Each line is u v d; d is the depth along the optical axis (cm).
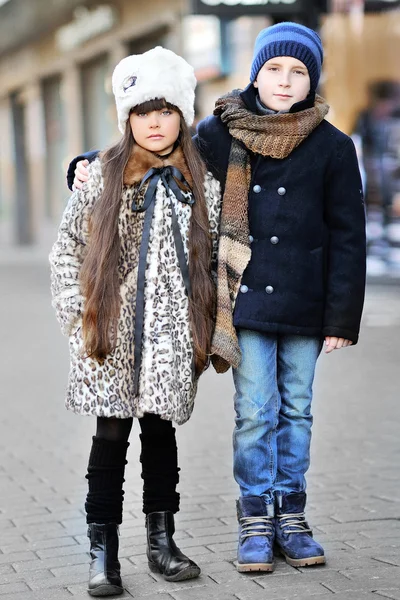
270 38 472
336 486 630
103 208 442
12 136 4109
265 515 484
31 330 1485
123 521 564
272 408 483
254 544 473
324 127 478
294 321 469
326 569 471
